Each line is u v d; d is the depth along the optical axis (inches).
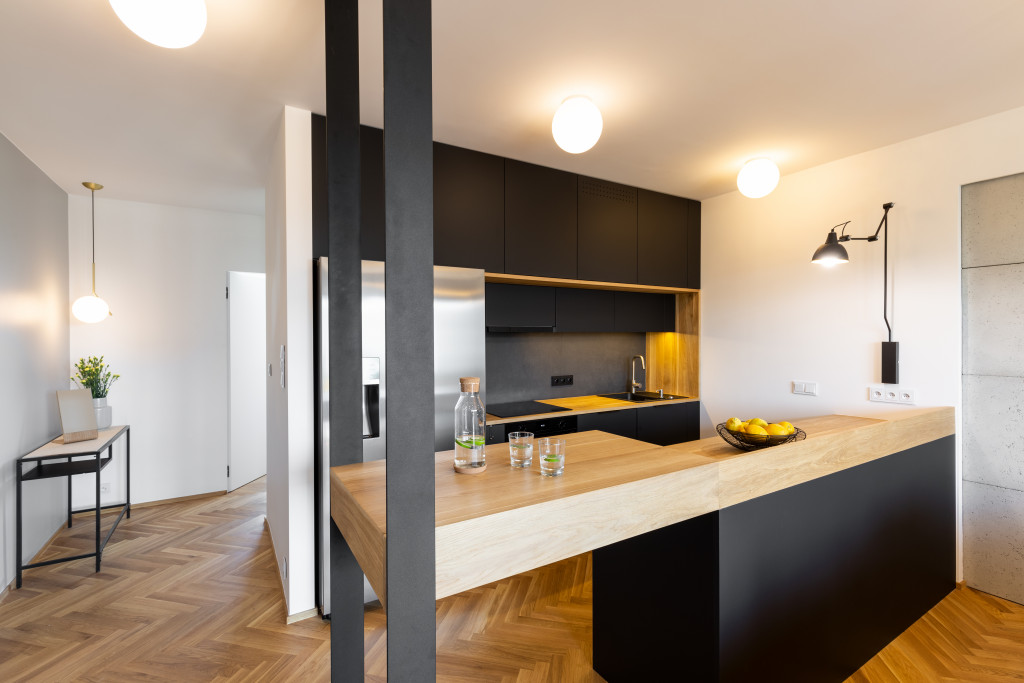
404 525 34.6
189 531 138.8
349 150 52.6
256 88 88.3
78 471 115.3
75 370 150.3
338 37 52.4
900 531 91.2
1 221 106.0
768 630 66.7
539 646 87.4
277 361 111.5
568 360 165.9
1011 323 100.5
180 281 165.6
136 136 107.9
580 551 46.1
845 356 125.9
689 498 56.1
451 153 115.6
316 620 96.1
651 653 69.8
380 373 101.8
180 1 53.7
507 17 69.6
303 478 97.8
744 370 151.1
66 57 77.4
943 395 108.7
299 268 97.7
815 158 125.6
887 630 87.9
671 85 89.3
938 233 109.3
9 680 78.3
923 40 75.7
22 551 114.7
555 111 99.2
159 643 88.0
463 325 113.0
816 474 73.7
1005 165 99.8
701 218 165.3
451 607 100.7
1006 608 99.2
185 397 166.1
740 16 69.9
